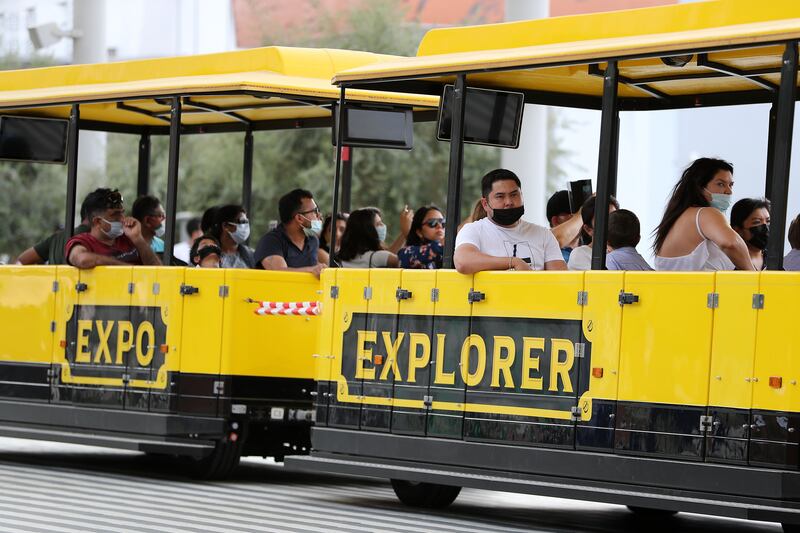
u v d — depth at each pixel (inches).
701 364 577.3
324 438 716.7
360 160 1786.4
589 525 671.1
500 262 651.5
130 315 808.9
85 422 824.3
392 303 692.7
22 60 2230.6
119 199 836.0
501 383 644.7
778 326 555.5
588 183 758.5
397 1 1968.5
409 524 639.1
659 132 1839.3
